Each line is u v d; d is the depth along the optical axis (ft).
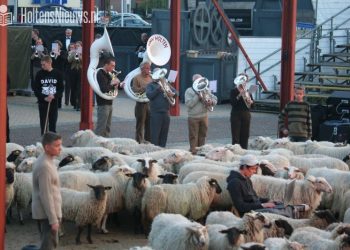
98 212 52.54
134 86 83.51
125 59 148.46
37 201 43.09
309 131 79.51
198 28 132.16
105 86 81.35
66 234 56.29
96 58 85.66
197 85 80.43
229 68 130.62
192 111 80.59
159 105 79.71
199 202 54.44
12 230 56.85
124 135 92.79
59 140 43.14
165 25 134.82
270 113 122.21
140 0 313.53
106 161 60.85
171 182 57.06
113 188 56.29
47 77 82.84
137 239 55.36
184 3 149.38
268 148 73.77
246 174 52.70
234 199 51.98
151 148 71.15
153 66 115.75
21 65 129.08
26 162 61.82
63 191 52.95
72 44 116.57
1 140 47.55
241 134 82.84
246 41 131.85
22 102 121.70
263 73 130.52
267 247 42.88
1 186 47.78
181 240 44.11
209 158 65.87
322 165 65.92
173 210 53.88
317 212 49.32
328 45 135.23
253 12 144.46
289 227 46.83
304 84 124.36
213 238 45.01
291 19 95.86
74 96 115.14
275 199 56.13
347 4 140.15
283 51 96.53
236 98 82.17
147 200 53.93
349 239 42.34
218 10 133.39
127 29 148.97
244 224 45.37
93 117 105.91
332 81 128.06
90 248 52.80
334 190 59.11
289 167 60.75
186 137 94.63
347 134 88.12
